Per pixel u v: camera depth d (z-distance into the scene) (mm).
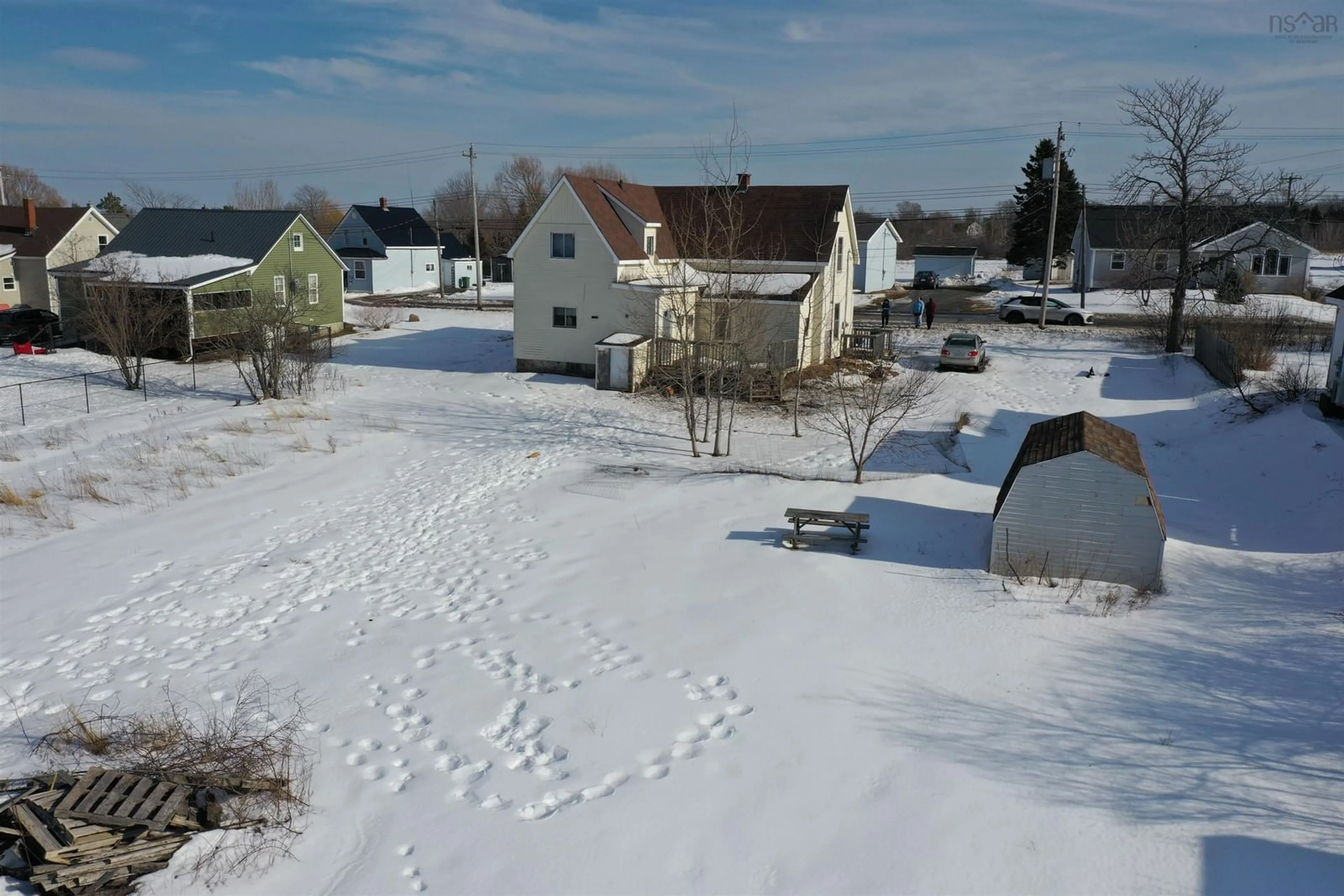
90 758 9781
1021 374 33844
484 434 25328
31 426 25906
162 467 21891
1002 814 8680
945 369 34750
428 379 33219
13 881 7992
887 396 26016
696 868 8094
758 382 30125
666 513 18156
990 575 14359
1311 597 13172
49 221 49062
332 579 15266
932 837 8398
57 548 16906
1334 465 18516
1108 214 59000
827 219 34438
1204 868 7863
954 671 11445
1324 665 11086
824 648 12156
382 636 12992
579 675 11648
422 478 21281
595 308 32875
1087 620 12695
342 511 18938
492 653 12336
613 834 8555
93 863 7871
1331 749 9453
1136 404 28984
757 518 17500
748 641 12398
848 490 19281
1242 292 45719
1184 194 35438
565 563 15641
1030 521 14062
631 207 33844
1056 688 10945
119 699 11234
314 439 24578
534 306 33750
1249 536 16734
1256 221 37781
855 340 38969
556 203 32469
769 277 32969
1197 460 22234
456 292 69188
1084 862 8016
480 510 18875
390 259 68562
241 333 30922
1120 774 9211
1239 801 8703
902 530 16609
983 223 146625
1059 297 56719
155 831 8289
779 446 24203
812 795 9070
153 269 38500
